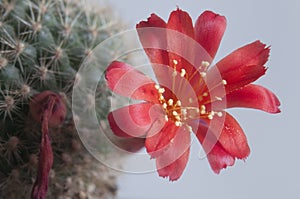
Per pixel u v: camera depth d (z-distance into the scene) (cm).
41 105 17
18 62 18
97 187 20
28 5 18
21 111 18
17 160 18
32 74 18
